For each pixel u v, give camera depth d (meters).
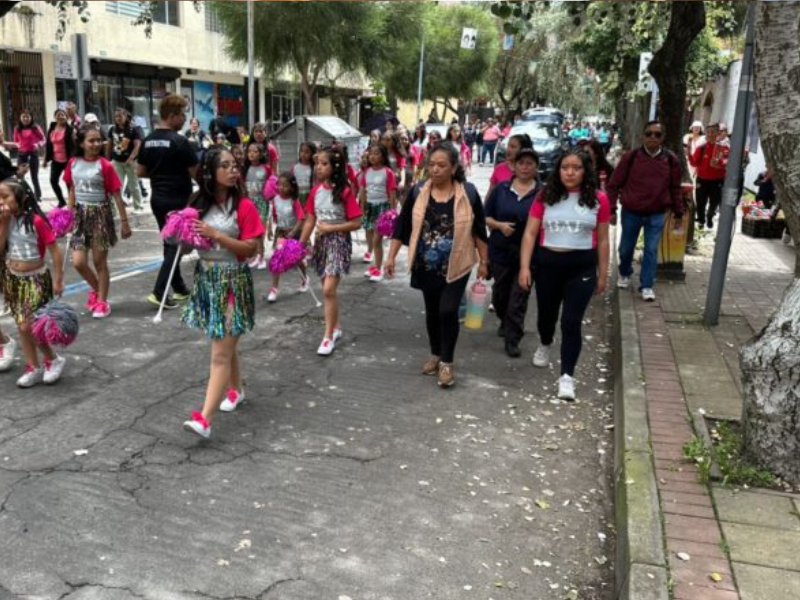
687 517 3.71
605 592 3.46
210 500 4.07
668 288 8.82
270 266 6.54
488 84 52.84
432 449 4.81
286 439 4.86
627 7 9.84
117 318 7.38
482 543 3.79
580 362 6.68
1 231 5.20
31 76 23.66
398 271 10.24
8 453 4.51
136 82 28.11
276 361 6.36
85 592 3.26
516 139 6.64
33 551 3.54
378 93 40.78
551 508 4.17
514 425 5.25
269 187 8.70
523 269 5.73
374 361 6.43
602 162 8.08
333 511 4.01
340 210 6.39
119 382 5.70
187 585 3.34
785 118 3.96
